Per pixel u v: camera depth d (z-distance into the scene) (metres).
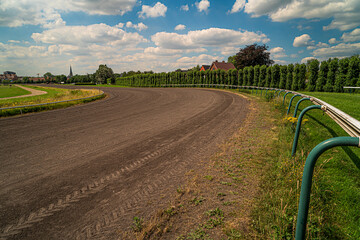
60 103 15.67
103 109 13.79
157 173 4.09
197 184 3.55
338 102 7.13
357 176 3.07
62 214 2.94
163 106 13.94
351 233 2.18
